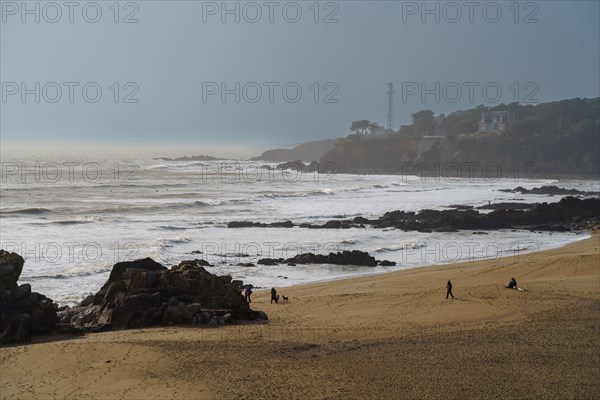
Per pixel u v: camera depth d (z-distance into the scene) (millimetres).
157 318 38438
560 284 49969
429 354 32250
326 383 27969
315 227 90750
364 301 45500
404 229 90625
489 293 46781
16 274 36781
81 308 40969
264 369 29594
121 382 27484
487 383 28250
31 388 26781
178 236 79062
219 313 39406
